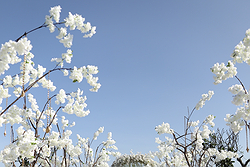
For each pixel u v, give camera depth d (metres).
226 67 3.14
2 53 2.28
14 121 3.06
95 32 3.20
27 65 3.33
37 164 4.19
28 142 2.54
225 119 3.12
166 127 3.85
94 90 3.61
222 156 3.89
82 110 3.82
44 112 3.95
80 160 4.54
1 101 2.91
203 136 4.04
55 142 3.25
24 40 2.35
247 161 3.56
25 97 3.49
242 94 2.11
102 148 4.66
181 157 4.46
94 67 3.60
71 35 3.09
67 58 3.37
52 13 2.79
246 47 2.43
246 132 2.62
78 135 4.98
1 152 2.74
